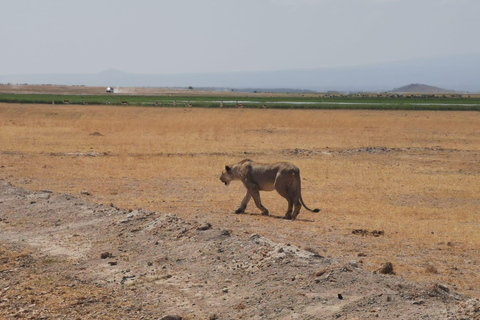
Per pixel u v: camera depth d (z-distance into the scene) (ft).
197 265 39.86
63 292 35.99
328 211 64.69
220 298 34.04
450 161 114.62
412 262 43.47
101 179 83.97
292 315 30.53
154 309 33.01
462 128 192.03
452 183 87.04
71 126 182.29
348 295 32.14
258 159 111.24
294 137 156.66
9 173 87.76
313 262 37.58
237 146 132.67
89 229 50.72
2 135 148.36
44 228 51.78
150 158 108.47
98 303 34.12
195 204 66.33
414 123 206.80
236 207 65.51
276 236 49.75
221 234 45.03
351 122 203.62
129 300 34.50
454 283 38.14
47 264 41.98
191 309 32.73
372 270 40.14
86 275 39.37
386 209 66.59
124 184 79.92
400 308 30.01
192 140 144.56
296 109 306.96
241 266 38.58
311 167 101.55
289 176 59.82
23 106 285.02
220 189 77.87
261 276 36.29
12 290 36.37
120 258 42.91
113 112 248.32
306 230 53.26
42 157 108.17
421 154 125.18
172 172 91.76
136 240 46.65
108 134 158.51
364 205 68.90
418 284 35.14
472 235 53.36
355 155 121.49
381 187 82.48
